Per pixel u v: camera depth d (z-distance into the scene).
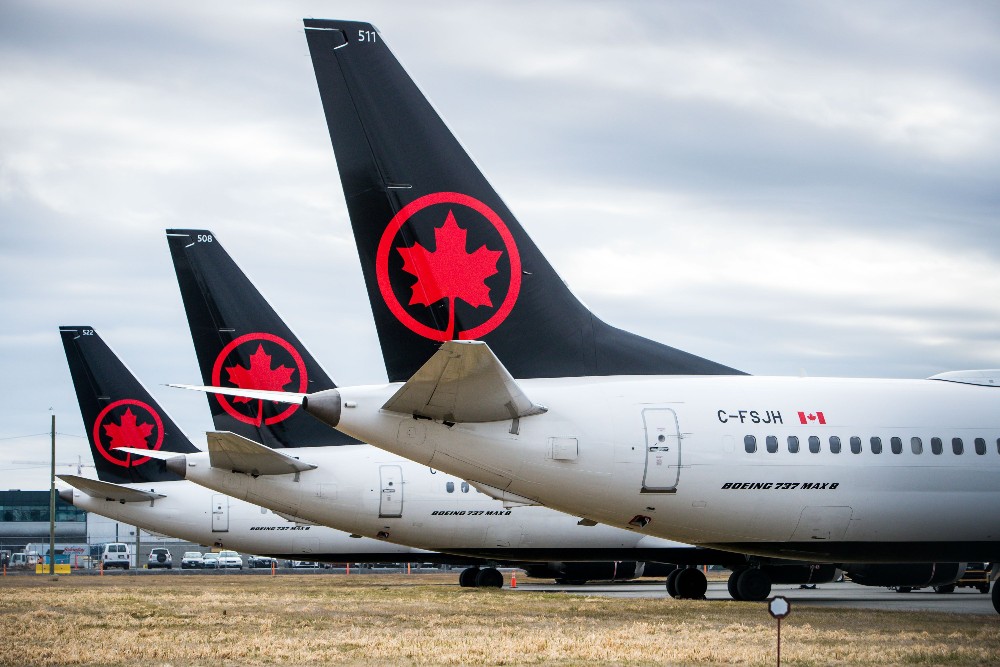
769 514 50.91
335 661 35.41
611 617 51.59
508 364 48.91
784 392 52.91
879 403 53.97
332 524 75.81
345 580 111.88
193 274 78.38
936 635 43.56
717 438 50.09
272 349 78.50
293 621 49.22
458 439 46.44
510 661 35.25
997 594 55.06
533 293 49.22
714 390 51.47
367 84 46.94
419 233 47.31
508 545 76.62
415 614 53.41
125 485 92.81
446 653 36.94
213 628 46.19
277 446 77.50
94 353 95.31
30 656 36.56
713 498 49.91
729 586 68.12
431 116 47.59
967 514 53.75
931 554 54.59
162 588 84.06
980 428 54.66
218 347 78.06
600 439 48.19
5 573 132.38
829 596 81.50
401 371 47.00
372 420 45.91
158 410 95.12
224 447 71.00
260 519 89.06
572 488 48.09
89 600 64.31
